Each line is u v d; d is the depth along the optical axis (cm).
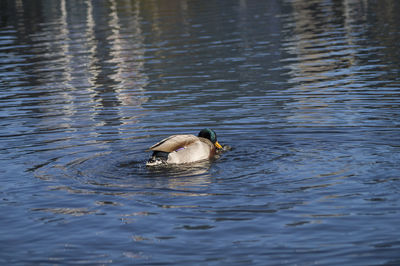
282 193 898
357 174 971
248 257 696
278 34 2994
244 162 1081
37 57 2650
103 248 736
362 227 763
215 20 3638
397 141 1169
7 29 3684
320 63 2194
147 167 1067
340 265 669
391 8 3844
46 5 4988
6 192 948
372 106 1490
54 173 1043
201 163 1085
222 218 811
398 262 669
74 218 831
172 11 4244
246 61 2306
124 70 2242
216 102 1638
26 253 731
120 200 894
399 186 903
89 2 5056
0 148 1238
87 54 2662
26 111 1630
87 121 1476
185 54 2536
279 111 1497
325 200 862
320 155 1101
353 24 3241
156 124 1420
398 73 1912
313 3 4409
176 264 688
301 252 703
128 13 4241
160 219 816
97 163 1101
